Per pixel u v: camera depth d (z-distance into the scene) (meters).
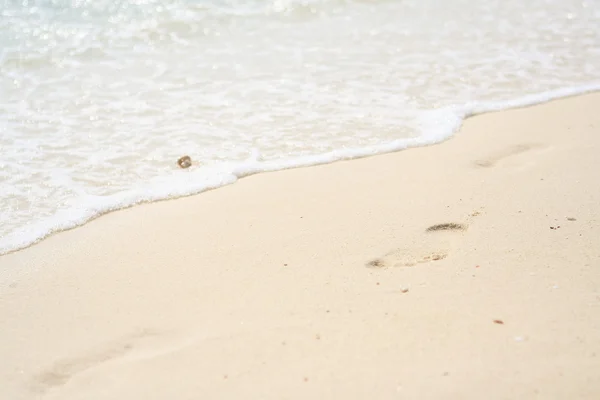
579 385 3.10
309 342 3.54
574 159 5.50
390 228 4.64
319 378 3.28
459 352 3.36
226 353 3.52
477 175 5.36
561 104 6.70
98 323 3.91
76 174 5.64
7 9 9.03
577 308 3.62
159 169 5.71
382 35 8.42
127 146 6.06
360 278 4.08
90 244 4.76
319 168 5.66
